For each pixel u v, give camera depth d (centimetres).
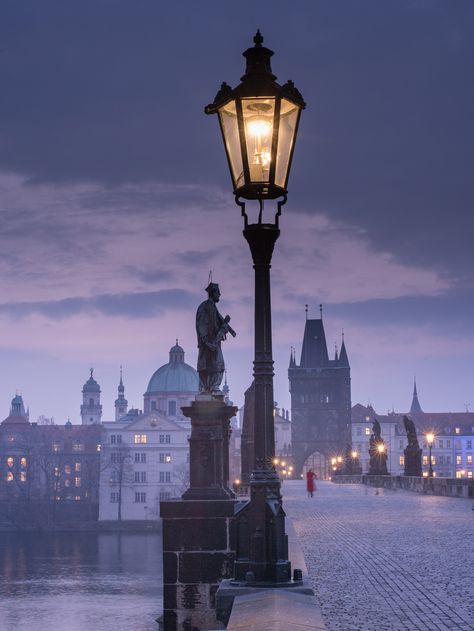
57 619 9019
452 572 2150
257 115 1160
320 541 3006
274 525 1224
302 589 1166
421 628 1431
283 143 1182
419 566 2272
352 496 7600
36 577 13038
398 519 4181
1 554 16550
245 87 1149
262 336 1260
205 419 2928
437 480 8038
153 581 12381
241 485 5834
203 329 3039
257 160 1166
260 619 935
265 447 1245
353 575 2105
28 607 9925
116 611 9556
